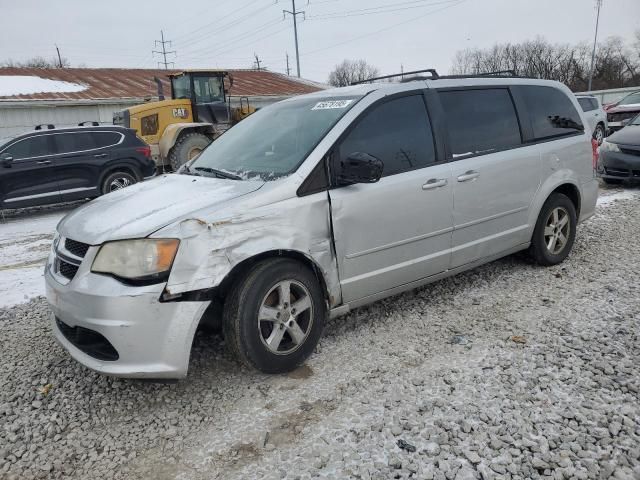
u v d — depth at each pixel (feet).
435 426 8.87
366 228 11.57
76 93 65.41
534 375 10.25
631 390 9.59
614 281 15.12
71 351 10.13
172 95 48.39
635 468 7.71
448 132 13.35
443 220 13.00
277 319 10.46
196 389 10.52
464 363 10.87
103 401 10.30
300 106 13.41
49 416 9.87
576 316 12.87
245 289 10.00
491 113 14.57
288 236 10.39
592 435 8.45
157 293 9.11
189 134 44.62
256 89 82.07
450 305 13.97
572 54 206.69
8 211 38.27
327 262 11.09
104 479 8.18
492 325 12.63
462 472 7.80
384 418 9.18
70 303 9.65
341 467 8.05
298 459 8.30
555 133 16.21
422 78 13.48
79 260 9.84
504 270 16.51
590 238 19.97
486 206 13.98
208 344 12.32
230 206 9.92
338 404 9.70
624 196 28.30
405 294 14.87
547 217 15.98
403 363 11.04
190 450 8.72
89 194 35.73
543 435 8.51
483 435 8.58
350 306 11.89
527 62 212.84
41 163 33.71
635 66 202.59
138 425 9.49
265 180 10.99
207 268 9.45
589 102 53.42
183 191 11.19
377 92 12.44
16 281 19.01
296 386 10.40
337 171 11.25
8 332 13.99
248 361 10.22
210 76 47.06
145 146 38.06
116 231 9.56
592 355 10.89
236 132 14.46
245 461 8.36
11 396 10.62
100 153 35.91
